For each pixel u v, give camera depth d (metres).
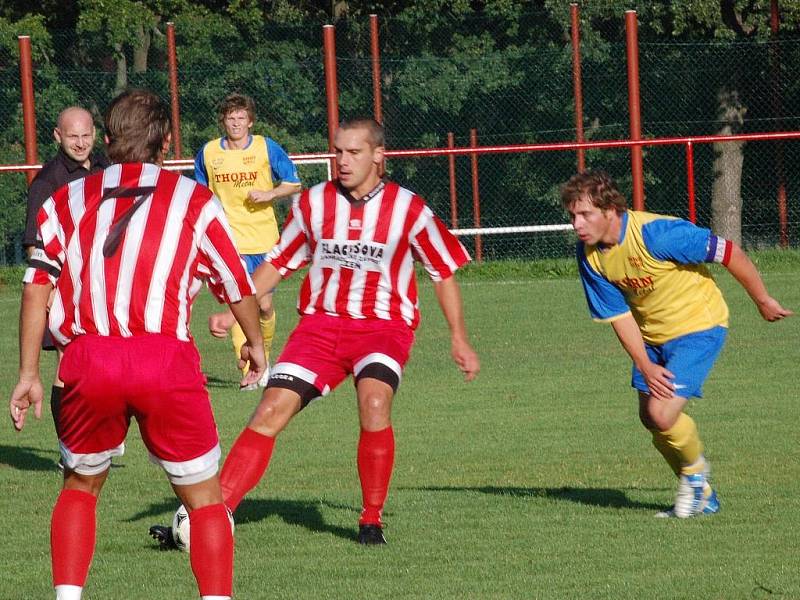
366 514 18.08
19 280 62.09
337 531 18.81
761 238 74.69
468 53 80.50
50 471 24.56
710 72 76.62
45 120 74.31
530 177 77.62
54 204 13.48
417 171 78.12
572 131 77.75
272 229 34.16
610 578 15.84
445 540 18.11
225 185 33.69
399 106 78.06
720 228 75.19
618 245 18.91
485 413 30.34
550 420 29.22
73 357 12.91
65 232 13.34
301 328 18.19
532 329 44.75
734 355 38.56
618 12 79.50
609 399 32.00
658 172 77.81
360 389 17.78
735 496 20.88
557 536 18.27
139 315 12.89
